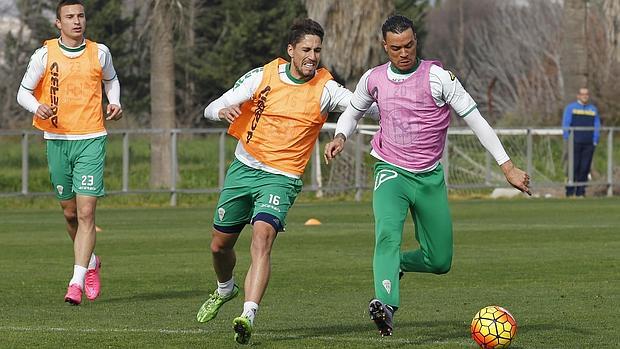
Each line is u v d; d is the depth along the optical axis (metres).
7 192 70.00
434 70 22.88
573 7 88.12
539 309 27.38
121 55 144.50
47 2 147.12
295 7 149.50
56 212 66.88
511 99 173.75
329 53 88.62
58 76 29.36
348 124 23.75
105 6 143.50
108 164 74.06
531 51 175.75
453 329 24.27
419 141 23.06
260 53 149.38
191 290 31.91
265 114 23.69
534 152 79.62
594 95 126.06
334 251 42.56
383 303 21.89
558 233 49.94
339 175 77.25
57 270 36.75
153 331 23.98
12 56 142.75
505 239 47.19
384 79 23.19
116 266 37.94
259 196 23.59
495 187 78.25
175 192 73.00
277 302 29.03
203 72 146.38
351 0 87.62
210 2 152.25
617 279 33.59
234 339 22.72
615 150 85.31
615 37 109.12
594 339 22.88
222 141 72.69
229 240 24.52
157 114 83.88
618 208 66.31
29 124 128.00
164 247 44.53
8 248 44.25
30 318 26.16
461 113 22.88
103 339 22.77
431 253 23.81
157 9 82.69
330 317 26.27
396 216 22.81
